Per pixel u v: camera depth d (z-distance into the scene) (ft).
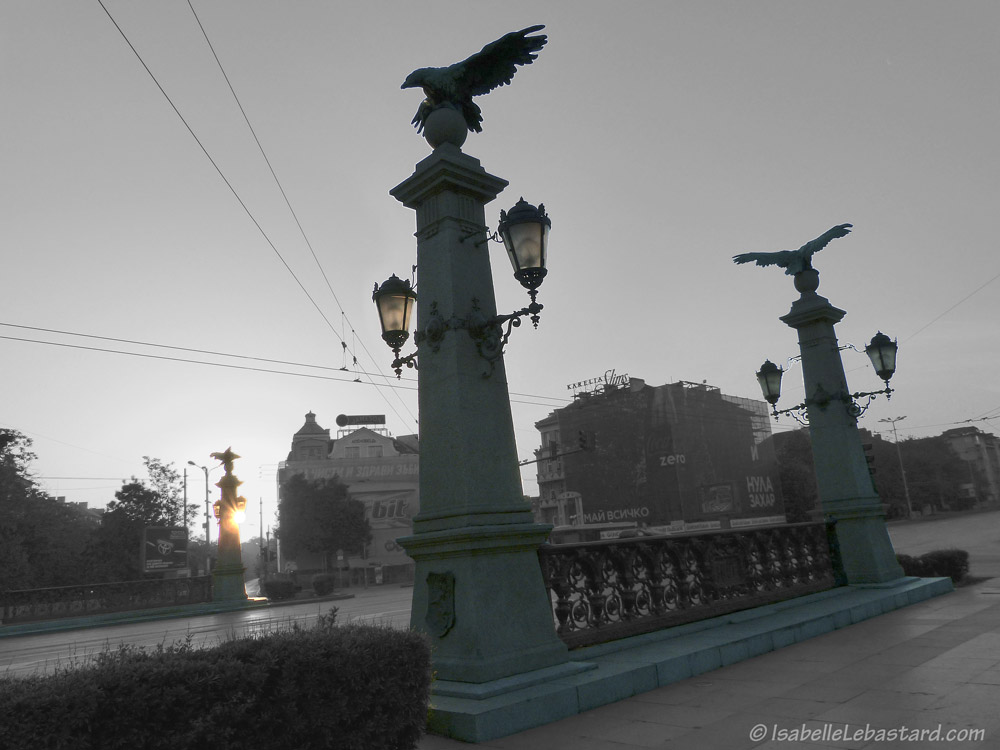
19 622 67.46
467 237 19.80
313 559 201.67
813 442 36.88
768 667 19.45
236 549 84.02
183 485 148.87
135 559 134.21
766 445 212.84
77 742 8.88
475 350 19.03
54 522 123.54
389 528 214.28
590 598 20.44
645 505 189.37
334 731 11.43
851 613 27.09
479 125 21.90
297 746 10.94
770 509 202.18
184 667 10.01
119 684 9.37
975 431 428.97
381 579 188.85
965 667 17.30
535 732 14.38
